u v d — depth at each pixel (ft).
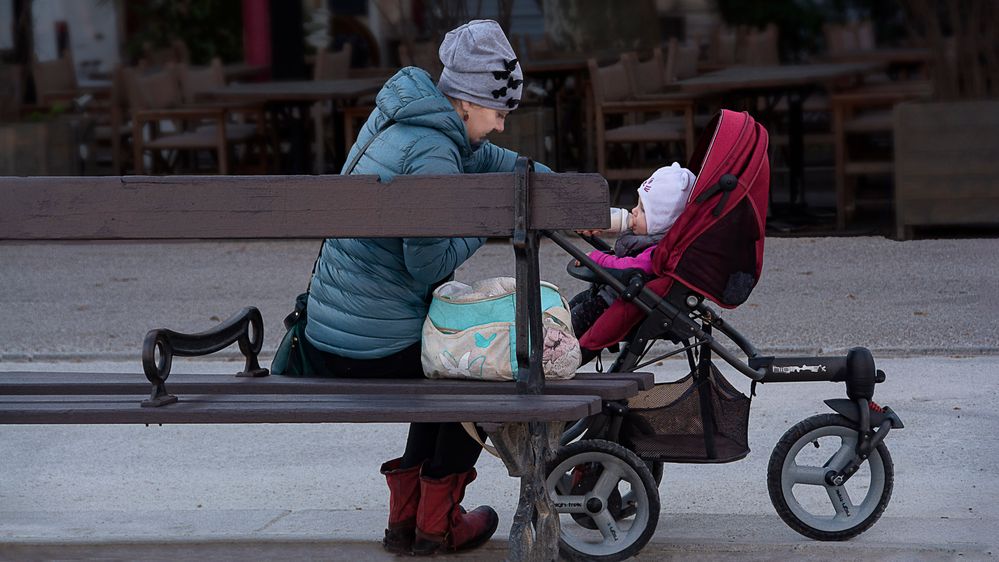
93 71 189.57
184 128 163.94
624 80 141.69
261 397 47.24
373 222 46.24
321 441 73.31
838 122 133.18
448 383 48.62
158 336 45.80
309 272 121.19
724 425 51.78
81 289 115.75
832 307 99.25
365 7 183.11
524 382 46.83
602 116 135.44
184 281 118.42
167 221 46.83
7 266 128.98
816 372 52.16
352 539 53.57
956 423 71.36
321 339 50.19
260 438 74.23
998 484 61.46
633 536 50.26
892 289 105.19
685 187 52.47
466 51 49.83
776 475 52.54
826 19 207.62
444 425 50.44
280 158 150.82
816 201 156.35
